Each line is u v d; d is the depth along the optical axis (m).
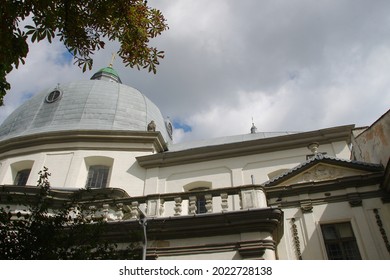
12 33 7.18
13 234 8.35
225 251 11.45
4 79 7.78
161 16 8.88
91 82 28.81
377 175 14.09
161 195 13.30
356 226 13.36
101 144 22.52
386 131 14.87
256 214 11.67
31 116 26.08
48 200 10.38
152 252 11.80
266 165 19.38
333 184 14.48
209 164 20.33
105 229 11.09
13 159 22.69
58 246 8.56
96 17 8.14
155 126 24.44
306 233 13.72
